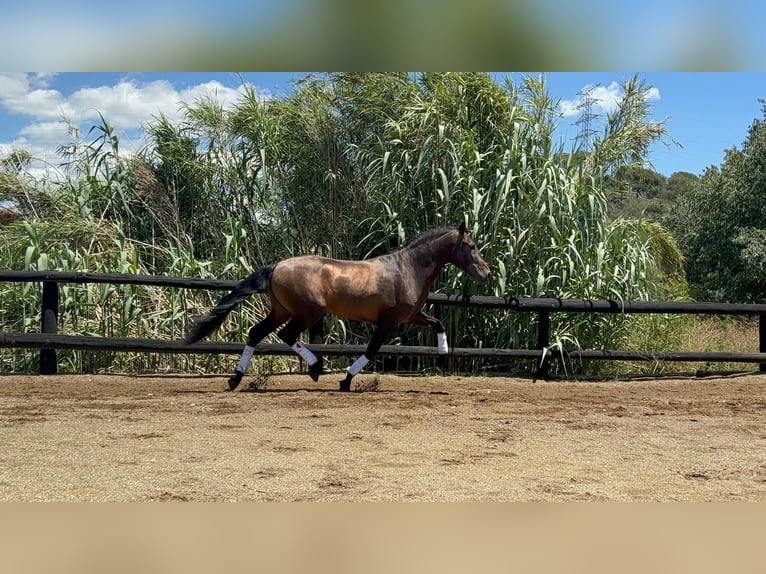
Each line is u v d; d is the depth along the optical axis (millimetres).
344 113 10234
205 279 8344
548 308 8492
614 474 4434
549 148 9234
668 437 5574
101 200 10055
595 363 9086
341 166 9891
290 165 10172
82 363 8492
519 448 5090
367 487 4035
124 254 8789
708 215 20219
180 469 4344
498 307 8453
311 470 4383
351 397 7117
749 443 5406
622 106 9727
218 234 10039
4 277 7914
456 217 8961
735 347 10797
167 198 9930
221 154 10125
